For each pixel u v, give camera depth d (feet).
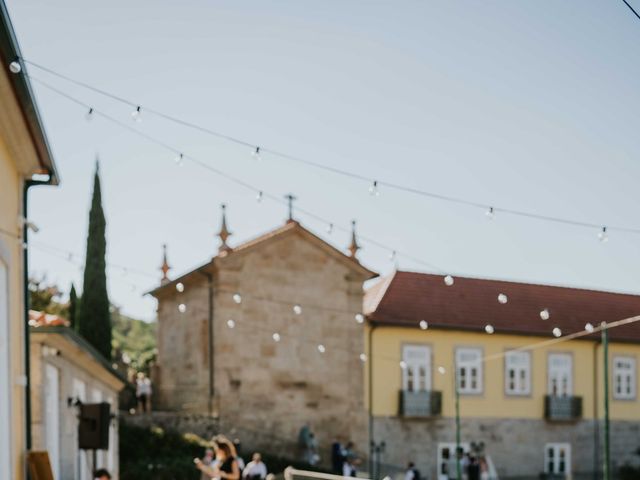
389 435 108.88
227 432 99.86
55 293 129.70
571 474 119.65
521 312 122.83
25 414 37.09
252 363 102.27
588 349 123.85
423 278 121.49
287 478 70.03
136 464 82.07
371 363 109.40
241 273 102.78
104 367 61.31
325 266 107.24
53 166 38.01
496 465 114.93
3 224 34.14
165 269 115.65
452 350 114.32
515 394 117.50
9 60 27.53
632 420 125.29
